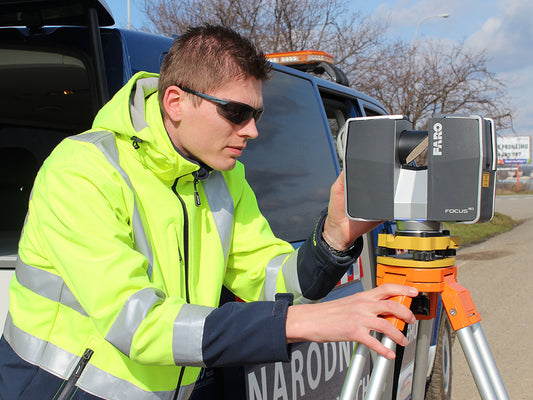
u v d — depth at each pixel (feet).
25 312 4.00
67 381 3.85
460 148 3.68
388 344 3.70
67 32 5.68
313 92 8.37
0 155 9.57
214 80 4.01
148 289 3.58
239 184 5.05
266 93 7.05
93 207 3.70
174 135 4.30
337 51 44.27
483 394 3.74
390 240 4.05
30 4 4.95
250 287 5.02
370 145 3.95
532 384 11.93
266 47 39.60
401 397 8.80
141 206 4.12
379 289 3.67
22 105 8.46
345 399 3.77
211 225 4.59
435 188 3.75
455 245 4.10
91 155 3.92
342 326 3.41
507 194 134.51
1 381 4.01
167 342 3.48
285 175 6.85
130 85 4.32
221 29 4.18
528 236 41.93
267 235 5.11
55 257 3.70
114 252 3.58
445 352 10.73
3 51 5.85
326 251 4.33
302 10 41.32
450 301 3.85
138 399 3.92
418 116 49.01
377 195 3.96
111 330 3.52
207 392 4.85
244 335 3.43
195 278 4.42
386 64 48.01
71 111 8.72
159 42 5.66
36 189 3.94
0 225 9.59
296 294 4.60
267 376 5.36
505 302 19.51
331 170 8.13
